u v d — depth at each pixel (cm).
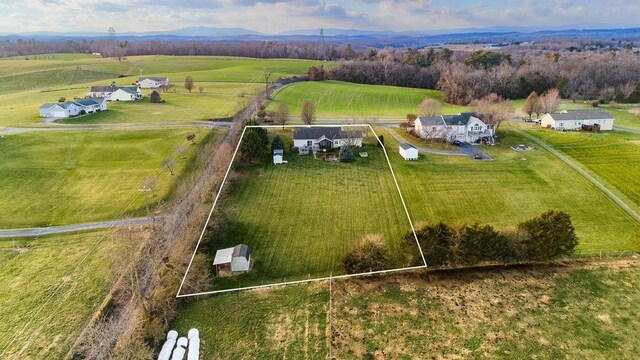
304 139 5925
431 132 6347
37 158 5550
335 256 3475
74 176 5109
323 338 2630
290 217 4084
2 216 4234
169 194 4681
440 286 3034
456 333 2625
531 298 2888
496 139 6500
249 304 2934
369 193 4625
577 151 5922
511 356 2452
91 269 3394
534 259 3250
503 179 5016
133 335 2664
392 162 5522
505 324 2680
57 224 4116
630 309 2778
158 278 3156
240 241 3688
